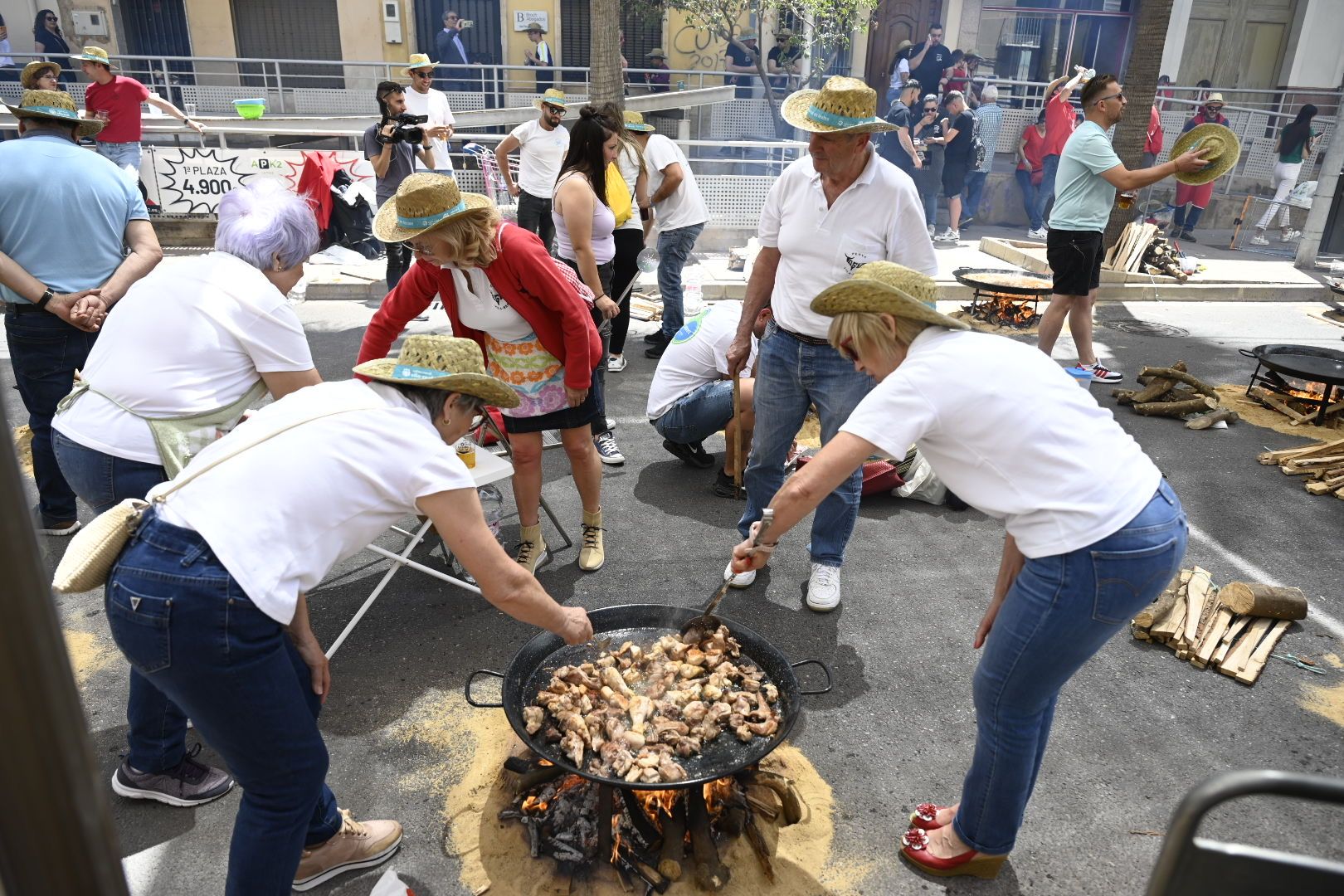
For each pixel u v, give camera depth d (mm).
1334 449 5449
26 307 3779
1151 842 2699
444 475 1973
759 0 14203
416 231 2973
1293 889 1121
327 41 17578
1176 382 6410
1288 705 3344
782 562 4305
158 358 2504
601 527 4176
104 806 727
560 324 3535
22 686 641
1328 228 12805
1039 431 2037
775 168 11500
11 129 11617
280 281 2693
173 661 1808
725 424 4953
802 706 3283
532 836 2602
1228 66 17969
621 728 2520
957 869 2539
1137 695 3377
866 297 2148
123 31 16641
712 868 2465
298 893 2465
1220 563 4344
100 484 2520
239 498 1843
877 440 2074
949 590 4105
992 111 12891
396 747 3018
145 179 10102
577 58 17922
